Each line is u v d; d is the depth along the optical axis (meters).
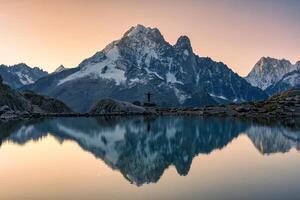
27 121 166.75
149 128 128.88
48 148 76.44
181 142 88.50
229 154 67.50
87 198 38.53
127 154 69.00
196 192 40.34
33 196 39.25
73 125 142.62
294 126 132.50
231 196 38.72
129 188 42.25
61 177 48.00
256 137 97.31
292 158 61.91
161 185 43.50
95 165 56.66
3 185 43.72
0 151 71.62
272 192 39.81
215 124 145.38
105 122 162.88
